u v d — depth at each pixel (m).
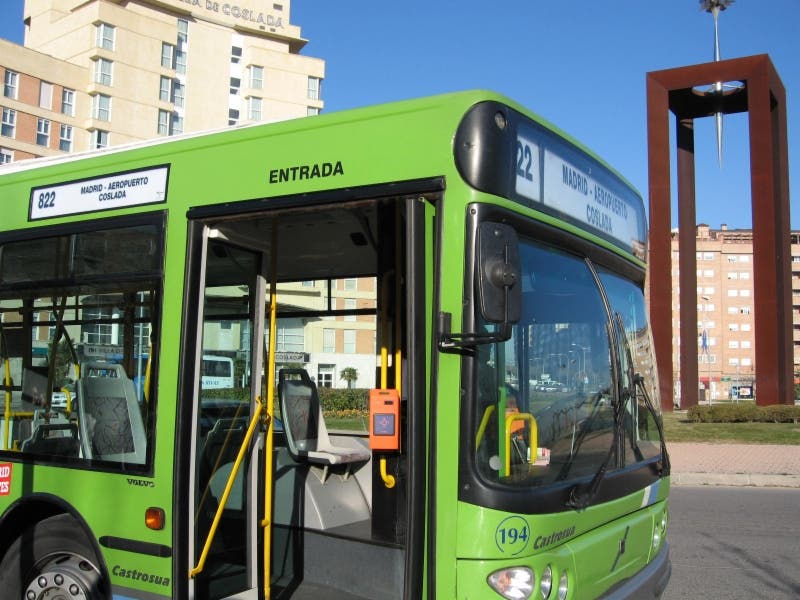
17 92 57.22
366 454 5.17
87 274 4.40
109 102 62.78
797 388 68.25
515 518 3.20
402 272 4.43
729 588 6.67
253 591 4.23
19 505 4.48
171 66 67.00
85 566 4.28
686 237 31.22
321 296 5.99
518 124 3.59
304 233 5.13
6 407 4.72
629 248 4.82
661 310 28.20
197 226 4.03
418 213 3.37
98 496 4.13
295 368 5.53
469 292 3.25
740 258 116.56
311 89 77.25
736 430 20.77
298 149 3.82
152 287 4.09
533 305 3.62
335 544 4.56
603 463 3.72
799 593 6.52
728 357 114.88
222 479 4.23
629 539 4.07
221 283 4.31
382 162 3.57
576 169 4.13
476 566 3.15
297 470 4.98
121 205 4.34
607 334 4.15
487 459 3.26
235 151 4.00
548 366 3.69
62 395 4.43
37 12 67.81
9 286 4.78
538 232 3.68
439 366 3.30
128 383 4.12
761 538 8.66
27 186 4.80
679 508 10.64
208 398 4.16
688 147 32.00
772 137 29.45
